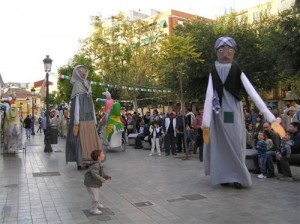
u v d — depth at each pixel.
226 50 8.88
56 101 52.81
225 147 8.88
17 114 16.86
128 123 22.38
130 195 8.38
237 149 8.75
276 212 6.66
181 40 14.68
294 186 8.78
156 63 31.64
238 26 28.81
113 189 9.05
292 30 18.77
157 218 6.53
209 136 8.92
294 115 13.52
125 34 30.31
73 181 10.23
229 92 8.88
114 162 13.80
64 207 7.45
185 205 7.36
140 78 32.09
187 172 11.18
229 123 8.80
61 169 12.41
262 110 8.11
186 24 30.41
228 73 8.84
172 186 9.21
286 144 9.52
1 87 39.75
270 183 9.19
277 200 7.51
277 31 21.36
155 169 11.92
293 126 9.81
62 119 28.80
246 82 8.69
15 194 8.66
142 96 42.09
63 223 6.38
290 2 26.03
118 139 17.16
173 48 14.80
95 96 32.91
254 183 9.24
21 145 16.92
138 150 17.98
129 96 33.19
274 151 10.04
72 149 12.77
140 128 21.34
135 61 31.98
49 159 15.04
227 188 8.78
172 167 12.23
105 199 8.05
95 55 29.56
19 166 13.10
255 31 29.06
